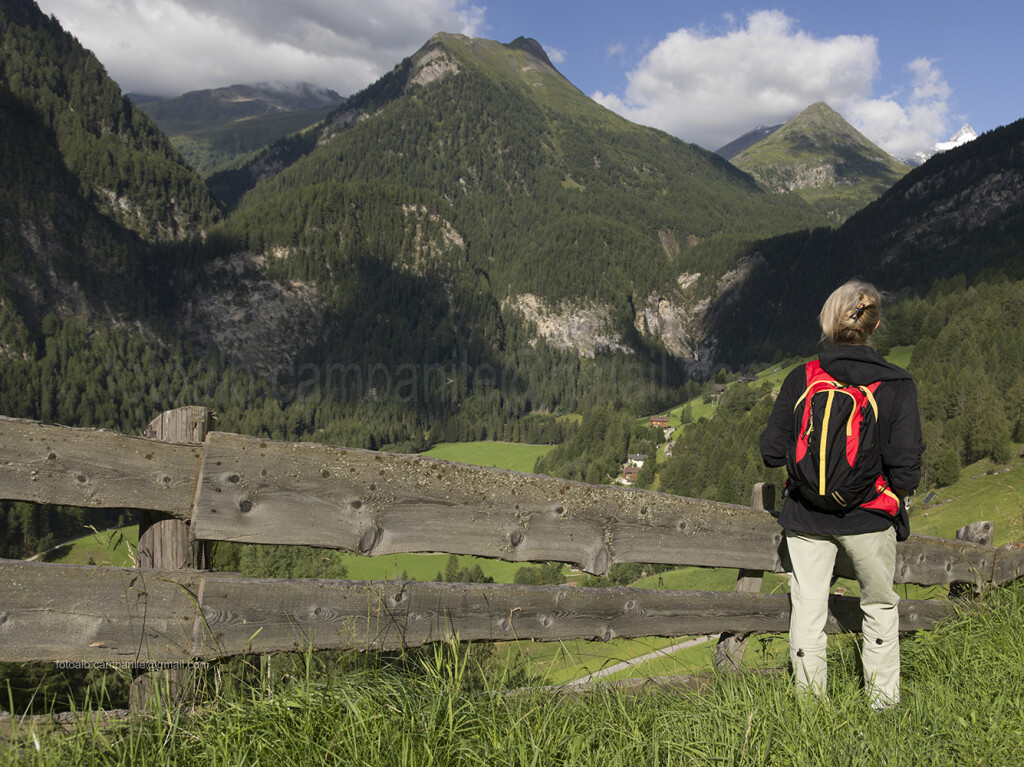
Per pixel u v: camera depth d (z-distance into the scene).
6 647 2.07
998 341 128.38
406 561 62.66
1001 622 4.14
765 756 2.48
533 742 2.28
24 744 1.98
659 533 3.42
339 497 2.59
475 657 2.81
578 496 3.15
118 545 2.32
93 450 2.21
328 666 2.60
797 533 3.31
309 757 2.06
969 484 79.88
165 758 2.03
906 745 2.66
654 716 2.71
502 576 56.88
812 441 2.99
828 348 3.19
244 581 2.38
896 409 2.94
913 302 173.88
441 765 2.14
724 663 3.71
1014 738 2.72
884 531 3.14
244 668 2.51
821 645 3.27
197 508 2.33
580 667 3.02
